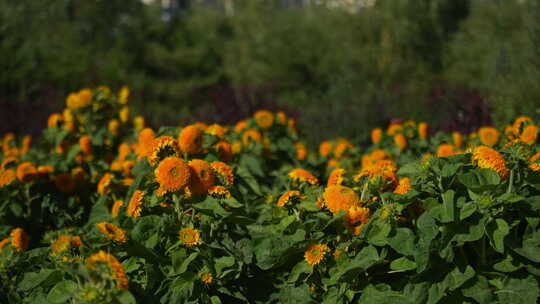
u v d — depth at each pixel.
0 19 15.12
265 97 12.78
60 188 4.11
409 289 2.37
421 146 5.45
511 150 2.57
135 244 2.45
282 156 5.04
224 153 3.38
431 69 14.70
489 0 15.08
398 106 10.44
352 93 11.02
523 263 2.39
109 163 5.04
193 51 20.95
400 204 2.44
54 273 2.34
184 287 2.45
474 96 8.67
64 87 14.77
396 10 15.27
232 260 2.55
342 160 5.24
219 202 2.70
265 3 21.58
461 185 2.44
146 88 16.89
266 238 2.61
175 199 2.64
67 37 18.48
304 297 2.57
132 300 2.11
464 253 2.40
